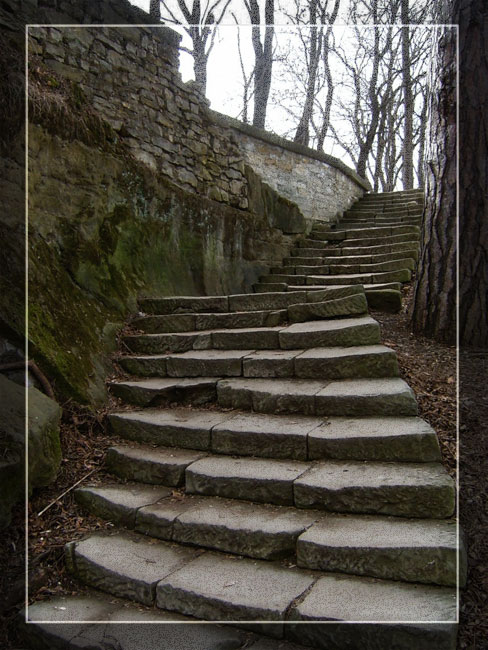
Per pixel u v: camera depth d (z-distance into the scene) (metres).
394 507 2.54
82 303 4.48
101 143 5.12
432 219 4.54
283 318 4.70
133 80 5.82
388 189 20.72
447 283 4.41
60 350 3.81
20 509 2.86
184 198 6.20
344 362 3.62
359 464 2.85
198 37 11.05
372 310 5.55
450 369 3.77
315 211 9.77
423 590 2.16
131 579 2.47
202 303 5.28
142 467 3.24
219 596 2.26
